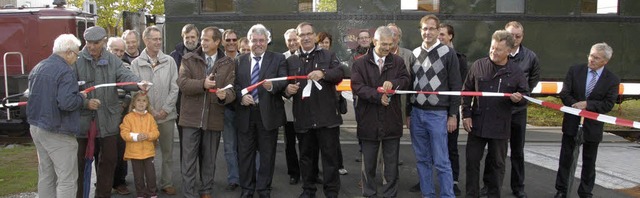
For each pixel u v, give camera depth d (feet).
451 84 15.96
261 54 16.63
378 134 16.02
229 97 16.22
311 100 16.29
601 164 23.54
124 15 34.24
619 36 30.04
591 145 16.99
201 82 15.89
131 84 15.35
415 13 28.76
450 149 18.25
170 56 18.25
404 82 15.84
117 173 17.89
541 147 27.25
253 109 16.58
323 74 15.88
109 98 15.57
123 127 16.42
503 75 15.71
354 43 28.63
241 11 29.07
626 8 29.94
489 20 29.19
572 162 16.94
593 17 29.78
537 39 29.66
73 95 13.64
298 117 16.52
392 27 17.79
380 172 20.38
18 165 22.84
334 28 28.73
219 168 22.08
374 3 28.58
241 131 16.75
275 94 16.46
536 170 22.22
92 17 35.45
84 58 15.30
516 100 15.40
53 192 14.66
